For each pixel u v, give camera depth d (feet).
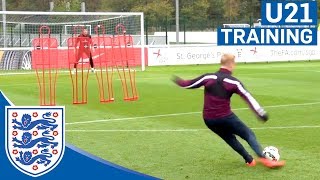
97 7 434.30
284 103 106.01
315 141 70.18
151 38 255.50
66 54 183.73
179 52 212.64
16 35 204.13
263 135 74.49
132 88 119.65
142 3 398.01
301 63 217.36
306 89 129.59
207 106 55.93
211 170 56.85
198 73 173.99
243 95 54.19
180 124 83.87
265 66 202.39
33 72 178.91
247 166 57.98
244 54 217.97
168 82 146.20
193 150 65.77
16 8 406.21
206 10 380.58
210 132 76.54
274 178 53.42
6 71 185.88
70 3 397.80
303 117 89.35
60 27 202.18
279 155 59.93
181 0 384.88
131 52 165.99
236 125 55.93
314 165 58.03
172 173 56.03
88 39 133.49
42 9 404.77
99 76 163.02
